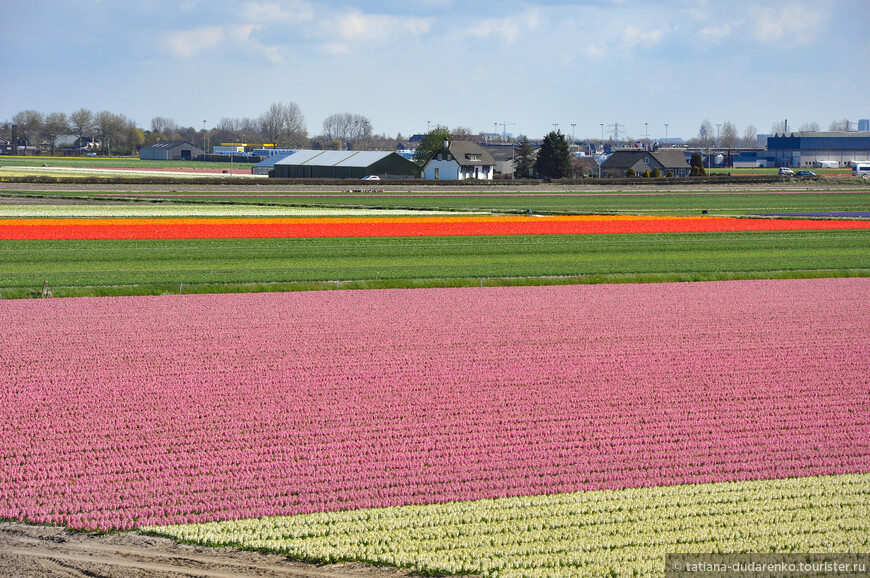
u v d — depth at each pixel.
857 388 52.56
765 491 37.94
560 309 76.31
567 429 45.22
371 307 76.81
